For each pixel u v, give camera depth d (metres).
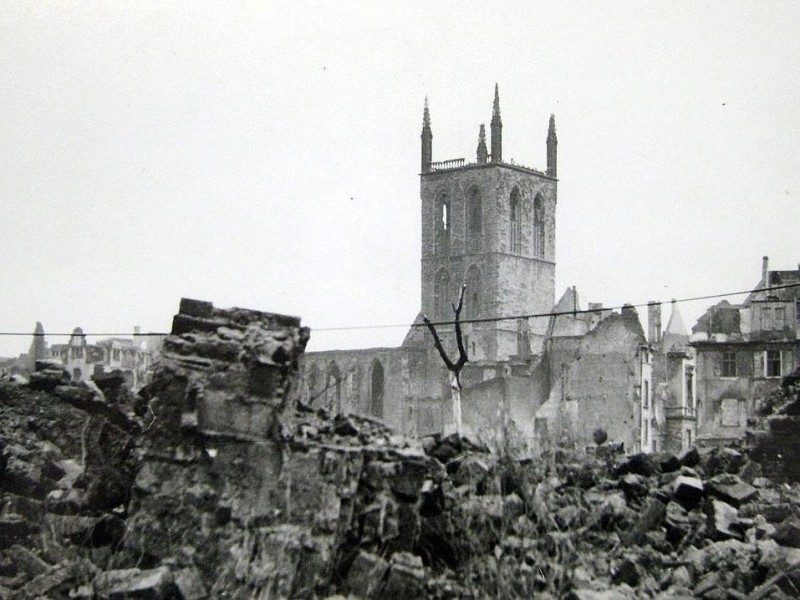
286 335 36.09
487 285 189.38
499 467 36.62
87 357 171.25
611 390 129.62
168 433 34.00
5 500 36.59
